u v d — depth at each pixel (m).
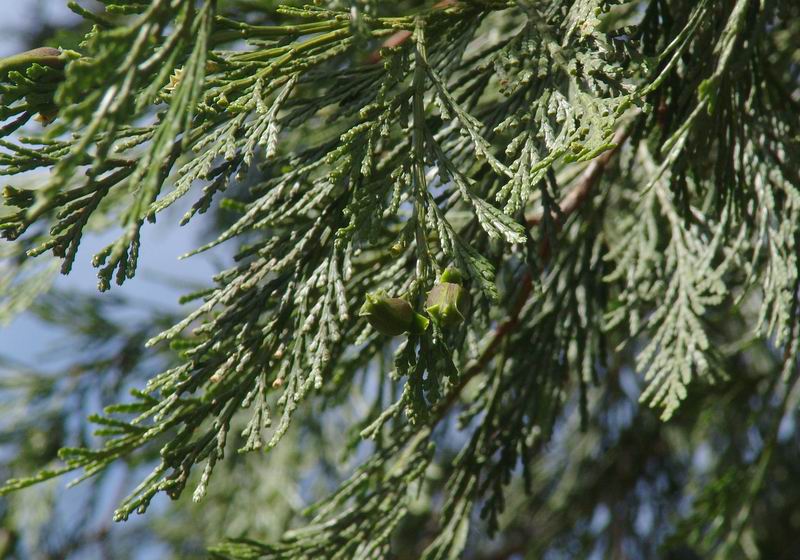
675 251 2.77
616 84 1.98
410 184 1.95
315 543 2.70
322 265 2.00
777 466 5.11
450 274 1.74
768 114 2.59
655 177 1.89
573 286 2.95
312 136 3.59
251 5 3.42
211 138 2.02
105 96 1.41
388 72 2.08
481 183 2.36
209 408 2.03
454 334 2.22
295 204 2.09
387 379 3.65
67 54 1.86
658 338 2.65
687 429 5.19
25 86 1.88
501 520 5.64
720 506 3.55
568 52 2.07
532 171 1.74
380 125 2.00
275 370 2.58
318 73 2.31
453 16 2.26
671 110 2.38
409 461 2.78
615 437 5.35
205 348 2.03
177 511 6.38
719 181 2.46
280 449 5.42
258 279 2.04
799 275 2.55
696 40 2.38
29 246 4.02
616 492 5.43
